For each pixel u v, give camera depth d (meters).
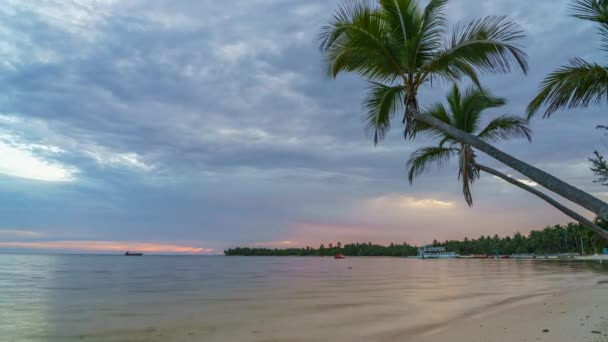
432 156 16.02
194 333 11.91
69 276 43.22
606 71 5.74
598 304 16.23
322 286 30.47
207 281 36.69
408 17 8.63
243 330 12.30
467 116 13.73
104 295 23.34
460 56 8.32
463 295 22.19
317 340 10.84
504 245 197.50
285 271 61.09
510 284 29.77
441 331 11.54
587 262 85.44
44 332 12.13
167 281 36.28
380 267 80.62
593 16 6.20
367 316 14.88
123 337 11.42
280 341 10.75
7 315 15.55
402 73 8.81
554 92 6.05
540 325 11.76
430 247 189.50
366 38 8.38
